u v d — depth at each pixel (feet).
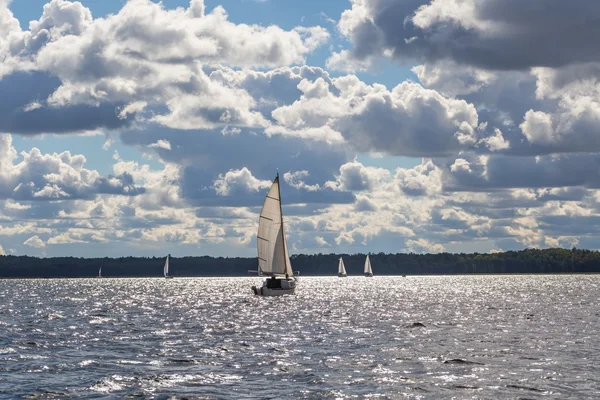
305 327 224.33
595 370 131.03
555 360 143.95
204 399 106.11
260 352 158.30
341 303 379.96
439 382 119.24
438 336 192.65
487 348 164.14
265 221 386.93
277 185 385.29
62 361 144.25
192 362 142.82
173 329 218.59
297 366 136.87
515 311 307.37
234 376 125.70
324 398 106.93
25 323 242.78
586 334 197.77
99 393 110.52
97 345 173.27
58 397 107.76
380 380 121.19
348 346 169.07
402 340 182.19
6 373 128.77
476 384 117.39
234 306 354.33
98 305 375.25
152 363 141.69
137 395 109.09
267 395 109.09
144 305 373.20
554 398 106.63
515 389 113.09
